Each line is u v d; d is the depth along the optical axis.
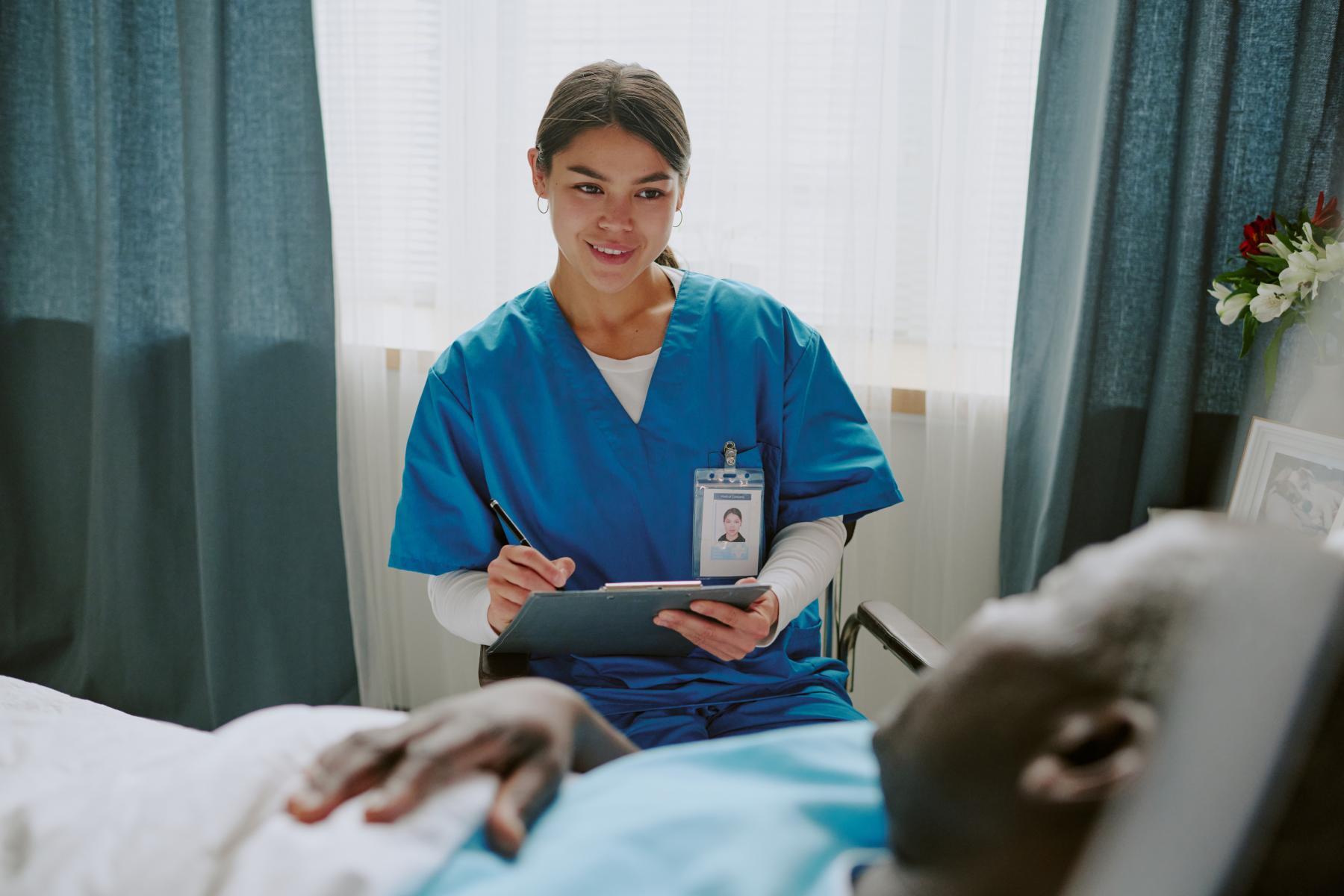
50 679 2.63
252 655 2.43
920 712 0.46
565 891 0.53
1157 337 2.00
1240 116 1.92
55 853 0.60
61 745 0.89
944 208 2.09
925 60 2.07
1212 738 0.38
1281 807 0.38
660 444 1.56
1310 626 0.38
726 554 1.56
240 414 2.36
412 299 2.36
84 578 2.61
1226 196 1.95
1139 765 0.39
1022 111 2.08
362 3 2.24
